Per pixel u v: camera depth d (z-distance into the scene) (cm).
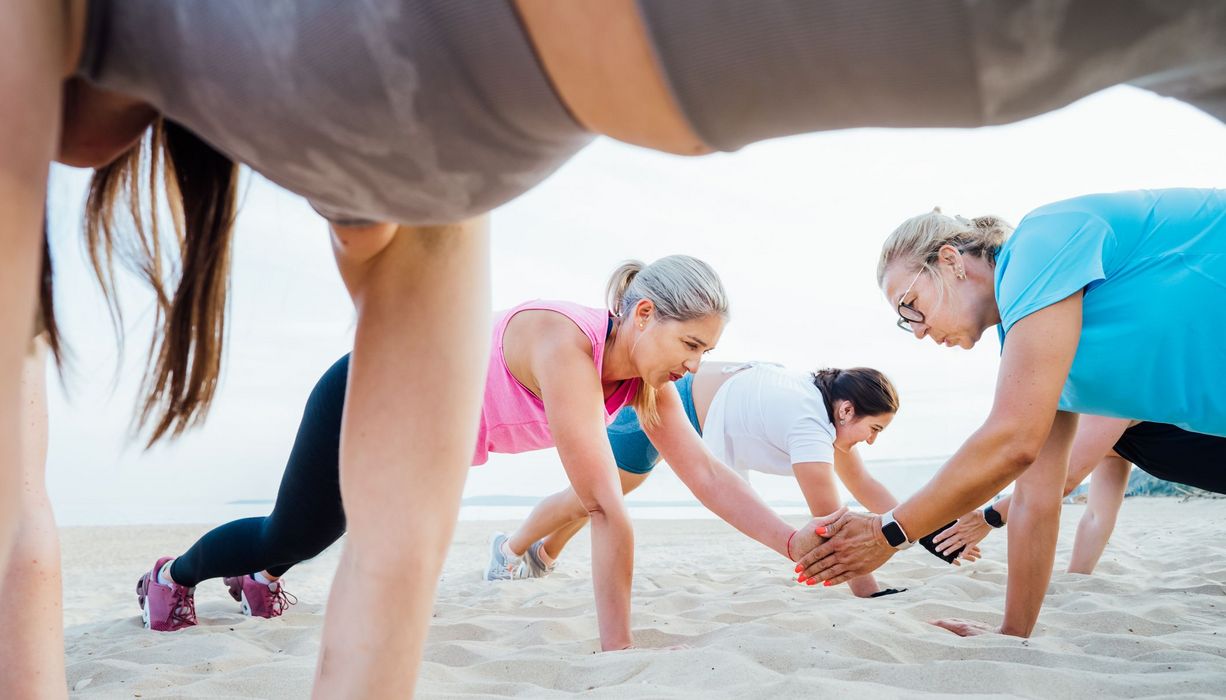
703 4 53
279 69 63
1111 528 381
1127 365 201
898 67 52
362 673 99
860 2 50
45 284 84
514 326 259
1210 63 52
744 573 474
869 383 355
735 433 371
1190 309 193
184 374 93
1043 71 51
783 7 51
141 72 68
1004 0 48
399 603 100
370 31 60
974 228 242
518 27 58
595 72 59
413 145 66
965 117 56
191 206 92
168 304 93
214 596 427
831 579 249
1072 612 279
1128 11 48
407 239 99
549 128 65
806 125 59
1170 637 239
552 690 186
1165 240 197
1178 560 441
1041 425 199
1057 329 197
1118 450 312
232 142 70
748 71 55
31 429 117
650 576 455
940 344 246
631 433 377
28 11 60
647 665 204
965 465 209
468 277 103
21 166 61
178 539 1048
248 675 206
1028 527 243
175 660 245
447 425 102
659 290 246
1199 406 199
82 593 489
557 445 238
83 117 77
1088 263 196
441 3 58
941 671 189
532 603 346
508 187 72
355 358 103
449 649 238
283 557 277
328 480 239
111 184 90
